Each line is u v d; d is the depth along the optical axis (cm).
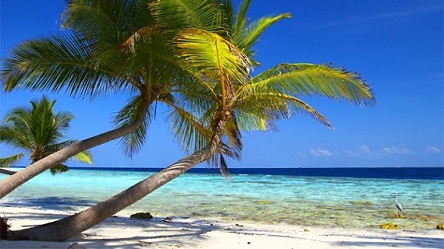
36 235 696
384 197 2448
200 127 993
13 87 823
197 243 845
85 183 4031
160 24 752
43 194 2609
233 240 909
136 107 1018
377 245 934
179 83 894
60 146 1883
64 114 1917
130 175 6744
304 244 905
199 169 14762
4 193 682
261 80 862
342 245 913
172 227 1099
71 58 832
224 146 962
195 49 725
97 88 881
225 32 862
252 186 3644
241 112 1004
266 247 849
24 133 1822
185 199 2289
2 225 683
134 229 1010
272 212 1719
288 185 3803
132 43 690
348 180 5134
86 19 815
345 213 1688
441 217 1570
